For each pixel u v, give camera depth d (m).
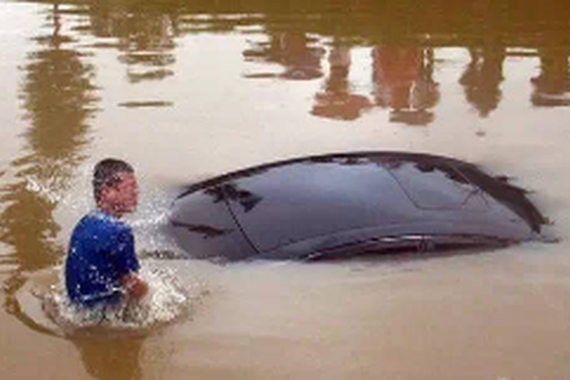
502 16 12.62
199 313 4.42
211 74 9.50
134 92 8.77
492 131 7.58
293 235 4.98
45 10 13.12
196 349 4.10
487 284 4.70
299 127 7.71
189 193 5.75
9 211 5.70
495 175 6.39
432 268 4.89
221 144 7.21
